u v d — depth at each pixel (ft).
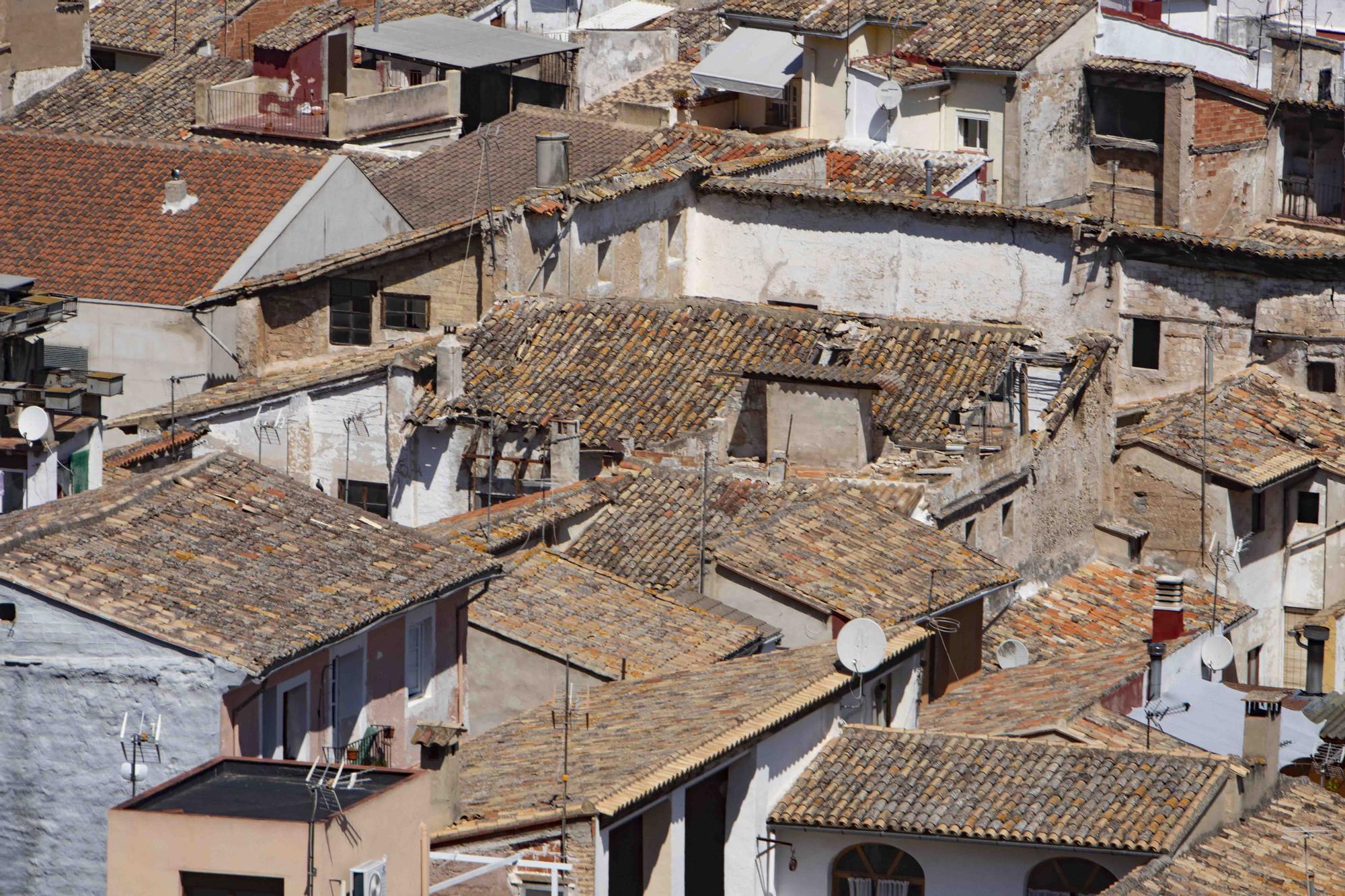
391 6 639.76
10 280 339.77
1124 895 244.01
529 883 228.02
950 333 409.69
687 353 408.87
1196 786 264.11
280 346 435.94
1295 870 258.16
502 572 281.54
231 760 223.71
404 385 402.52
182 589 241.76
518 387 404.57
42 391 319.47
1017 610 385.29
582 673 295.69
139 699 230.48
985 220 455.22
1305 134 553.23
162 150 474.49
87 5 616.39
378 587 260.62
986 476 377.30
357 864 209.77
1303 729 313.94
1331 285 430.61
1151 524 411.34
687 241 479.00
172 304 434.30
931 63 544.62
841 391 369.91
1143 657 319.06
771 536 331.57
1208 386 438.81
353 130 553.64
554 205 435.53
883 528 342.23
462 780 249.14
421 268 431.43
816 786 269.03
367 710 257.14
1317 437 422.82
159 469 285.64
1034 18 547.90
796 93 556.92
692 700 273.13
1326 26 646.74
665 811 245.04
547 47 588.91
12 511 285.84
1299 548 418.51
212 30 646.74
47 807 231.09
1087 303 448.24
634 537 346.54
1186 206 543.80
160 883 206.49
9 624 231.09
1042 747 271.49
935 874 264.72
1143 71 540.93
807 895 266.36
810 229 471.62
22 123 573.33
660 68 599.57
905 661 298.15
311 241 455.22
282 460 408.46
